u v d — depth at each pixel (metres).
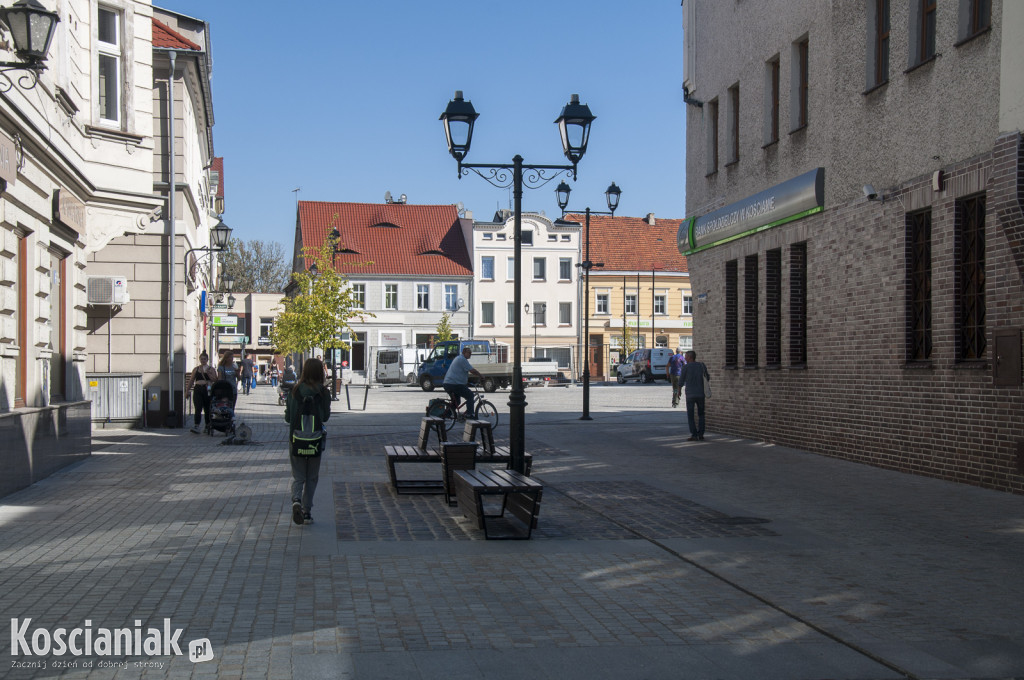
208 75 30.39
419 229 75.00
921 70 13.70
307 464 9.84
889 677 5.22
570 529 9.70
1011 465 11.74
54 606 6.45
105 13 18.45
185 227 23.89
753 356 20.17
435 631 5.97
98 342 22.80
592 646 5.70
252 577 7.36
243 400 41.53
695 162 22.88
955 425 12.89
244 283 93.19
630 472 14.45
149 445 18.44
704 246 21.97
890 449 14.54
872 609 6.56
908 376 14.05
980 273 12.59
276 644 5.64
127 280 22.91
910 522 10.06
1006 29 11.74
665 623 6.22
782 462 15.73
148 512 10.42
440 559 8.14
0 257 11.37
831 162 16.38
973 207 12.71
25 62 9.48
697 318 22.78
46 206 13.43
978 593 7.03
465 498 9.73
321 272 38.00
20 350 12.77
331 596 6.81
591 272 74.88
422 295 72.25
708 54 22.09
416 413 30.72
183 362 23.39
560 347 74.38
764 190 18.89
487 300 73.19
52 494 11.72
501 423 24.80
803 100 17.91
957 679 5.17
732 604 6.73
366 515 10.43
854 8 15.62
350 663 5.32
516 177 12.59
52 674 5.07
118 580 7.22
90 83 17.59
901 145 14.23
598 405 34.94
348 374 67.56
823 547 8.75
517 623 6.18
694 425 19.53
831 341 16.39
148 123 19.03
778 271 18.91
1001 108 11.84
